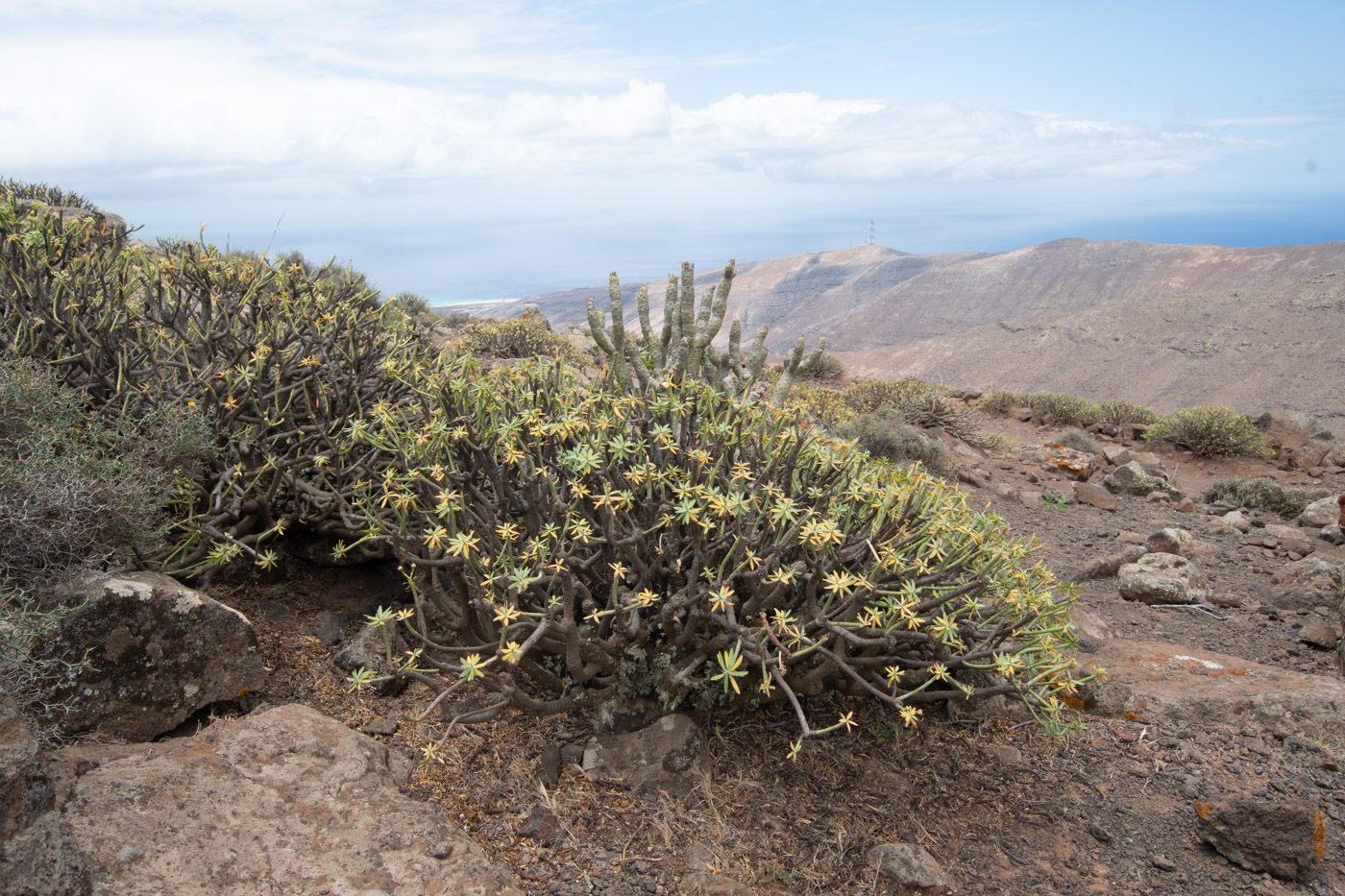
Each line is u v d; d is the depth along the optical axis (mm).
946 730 3102
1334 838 2615
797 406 2986
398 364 3561
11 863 1692
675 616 2533
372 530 2945
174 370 3260
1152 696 3434
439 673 2996
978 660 2609
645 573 2668
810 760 2812
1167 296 192875
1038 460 12203
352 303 3938
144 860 1816
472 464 2840
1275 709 3307
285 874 1919
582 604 2678
